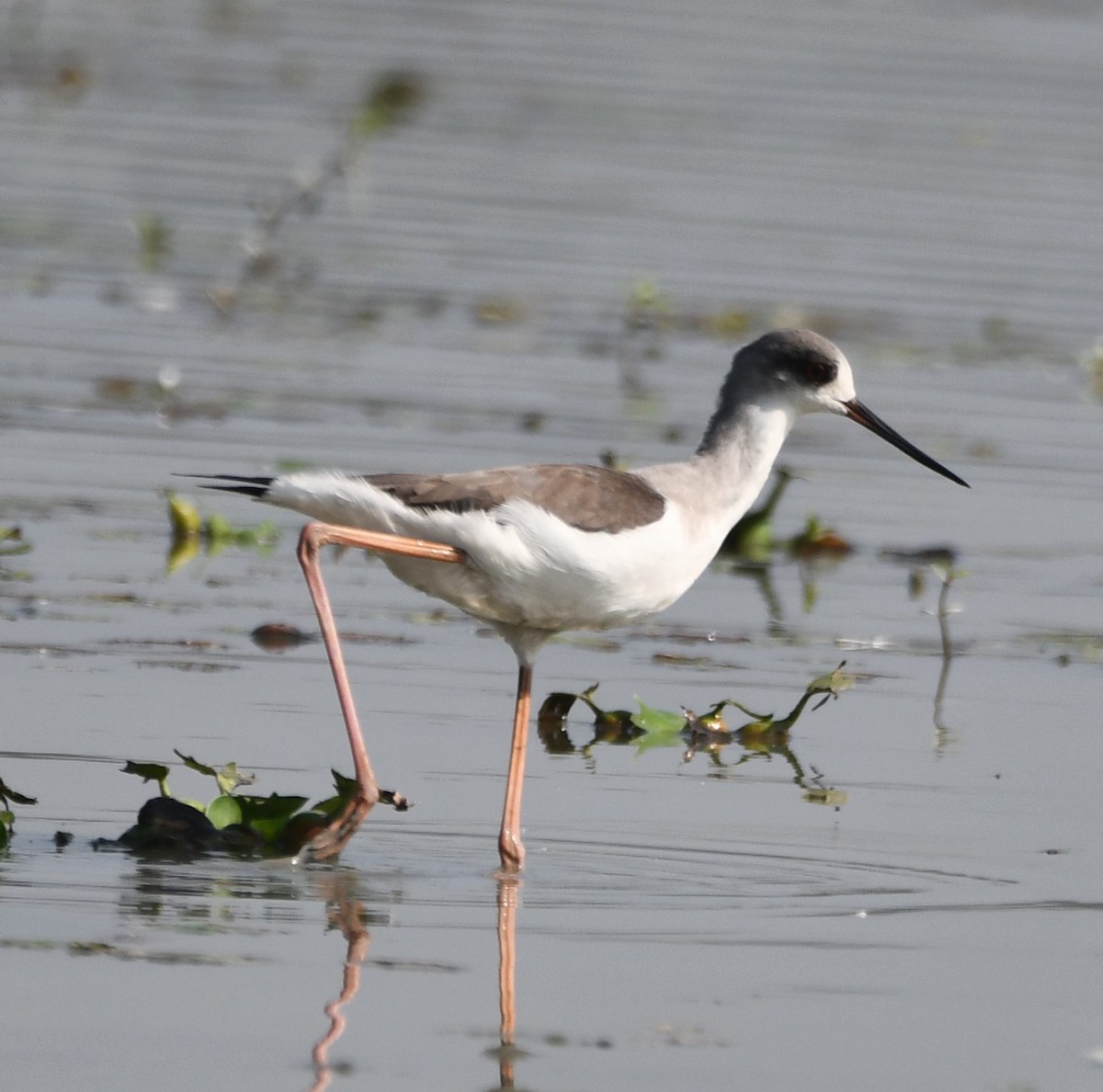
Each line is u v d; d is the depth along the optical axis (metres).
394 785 10.04
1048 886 9.00
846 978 7.93
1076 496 16.06
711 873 9.07
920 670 12.34
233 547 14.07
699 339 19.77
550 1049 7.15
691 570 9.77
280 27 30.05
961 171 25.00
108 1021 7.20
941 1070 7.12
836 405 10.55
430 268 21.52
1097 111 27.41
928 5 33.16
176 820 9.05
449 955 7.99
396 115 25.17
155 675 11.29
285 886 8.70
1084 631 13.11
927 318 20.45
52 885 8.48
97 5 30.89
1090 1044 7.37
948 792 10.25
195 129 25.39
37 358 17.86
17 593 12.59
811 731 11.22
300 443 15.89
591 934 8.29
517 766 9.27
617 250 22.19
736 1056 7.16
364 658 11.91
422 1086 6.83
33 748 10.07
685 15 31.92
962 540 15.04
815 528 14.77
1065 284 21.62
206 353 18.52
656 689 11.79
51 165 23.78
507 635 9.66
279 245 21.78
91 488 14.76
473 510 9.07
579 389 18.03
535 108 26.88
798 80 28.48
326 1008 7.41
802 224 23.09
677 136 25.95
